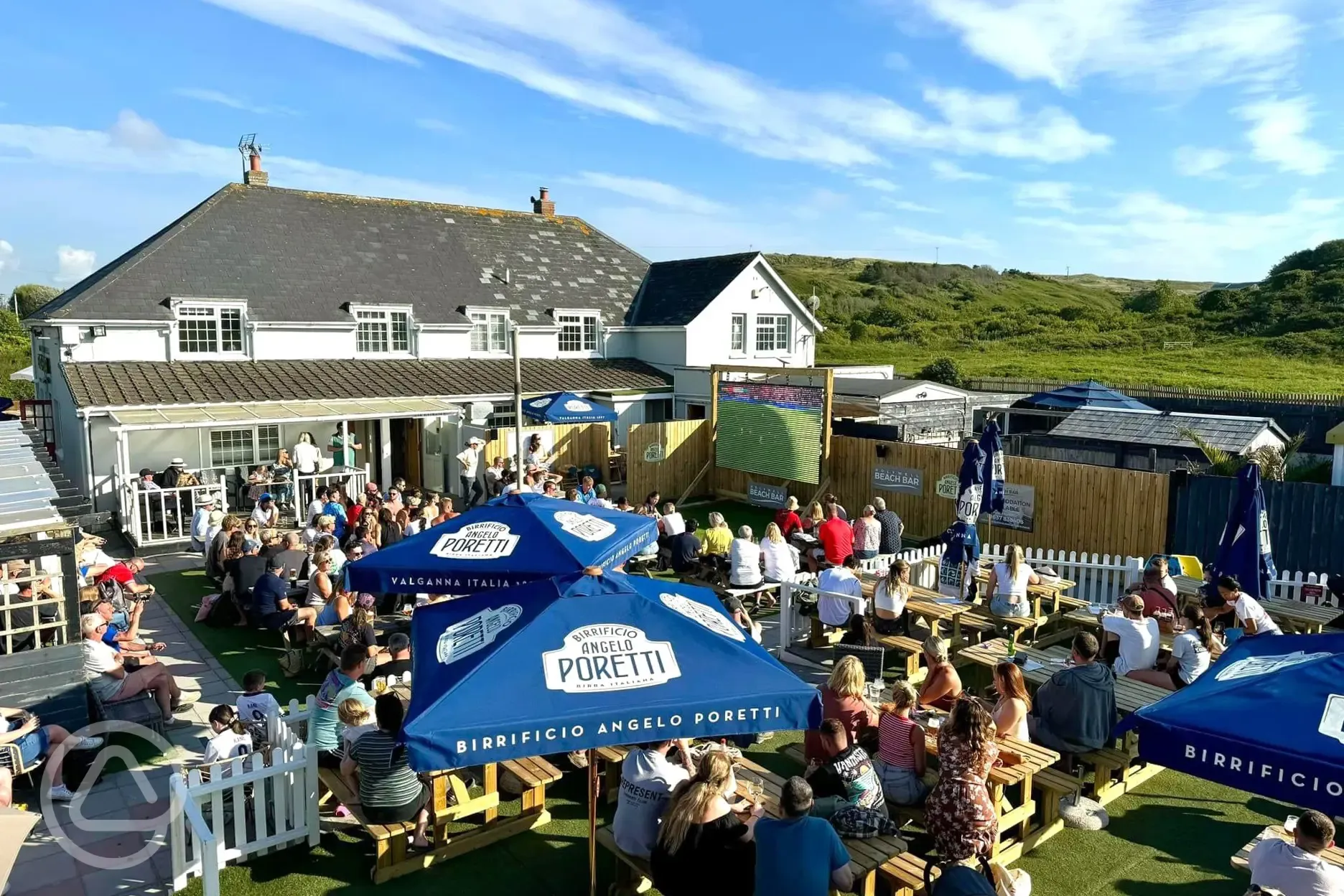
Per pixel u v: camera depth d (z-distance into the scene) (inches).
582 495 745.6
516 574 296.5
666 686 217.9
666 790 253.6
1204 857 291.6
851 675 317.1
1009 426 1257.4
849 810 259.0
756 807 267.1
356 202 1250.0
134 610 470.0
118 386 865.5
